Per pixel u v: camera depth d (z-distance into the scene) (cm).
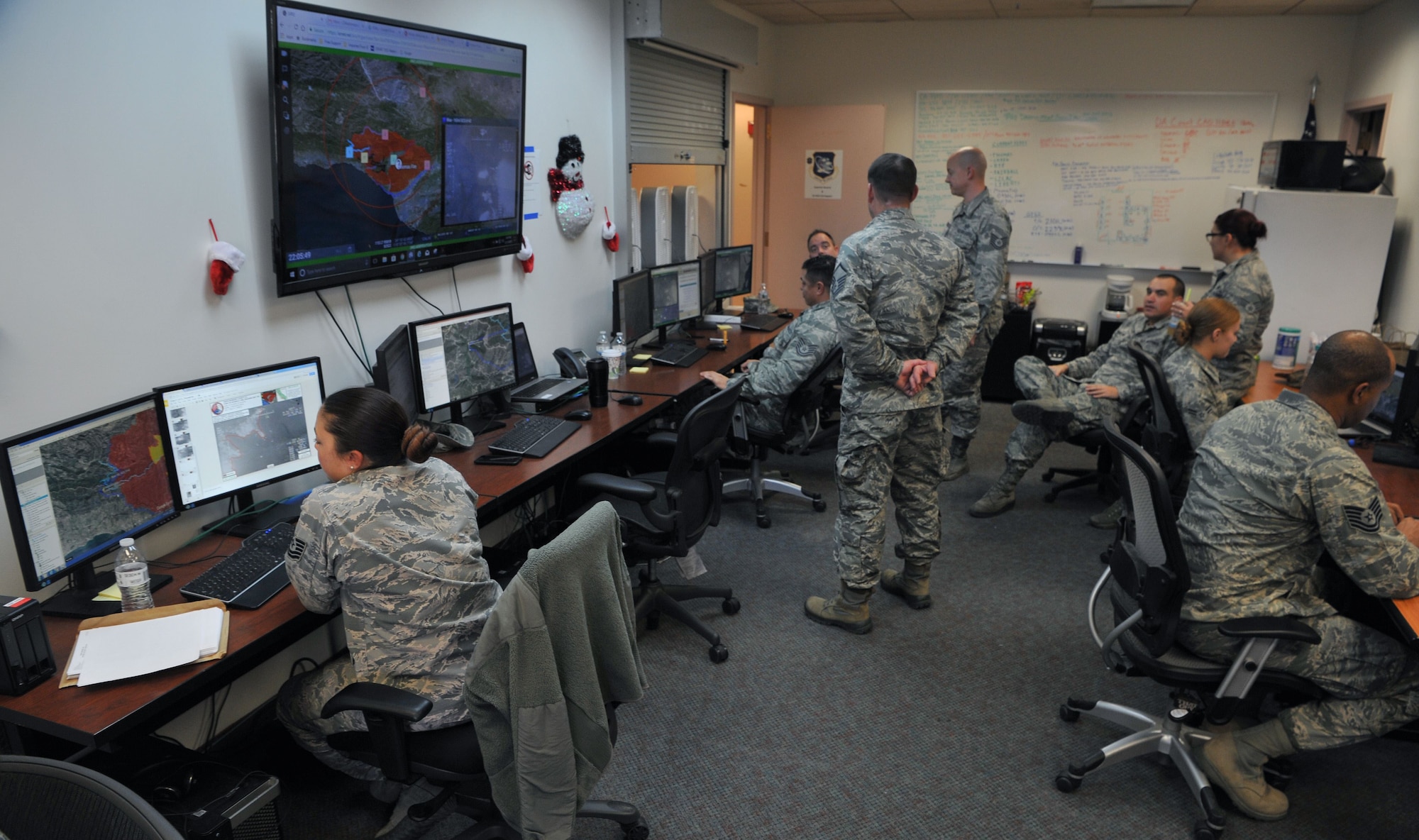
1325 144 465
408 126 263
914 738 239
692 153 499
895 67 620
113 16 190
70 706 147
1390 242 471
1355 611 244
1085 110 590
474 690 153
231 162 221
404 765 167
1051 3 525
